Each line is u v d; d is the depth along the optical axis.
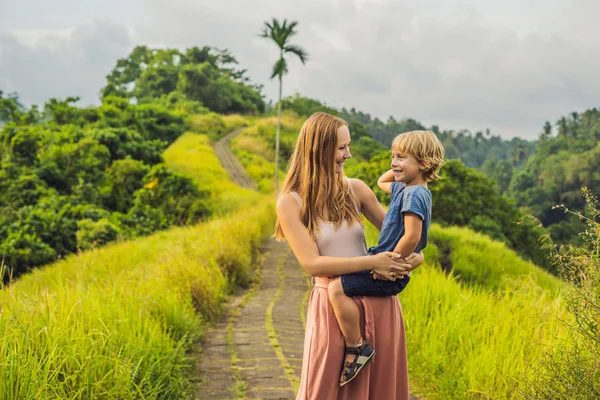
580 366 3.10
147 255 15.33
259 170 52.59
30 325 4.09
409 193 2.64
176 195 33.00
